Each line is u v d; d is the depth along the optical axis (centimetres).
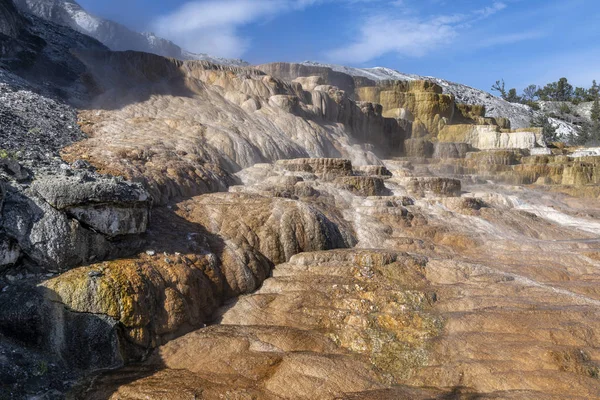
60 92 1339
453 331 690
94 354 595
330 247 955
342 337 677
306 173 1269
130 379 573
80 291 600
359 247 1009
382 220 1117
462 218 1216
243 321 723
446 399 557
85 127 1152
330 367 602
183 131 1274
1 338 578
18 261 617
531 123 4741
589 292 836
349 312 728
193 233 821
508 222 1236
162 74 1609
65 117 1159
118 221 686
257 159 1343
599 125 4731
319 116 1919
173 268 709
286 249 899
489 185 1859
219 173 1114
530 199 1689
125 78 1532
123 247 704
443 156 2381
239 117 1519
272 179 1177
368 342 665
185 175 1004
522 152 2425
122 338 612
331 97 2031
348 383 584
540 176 2091
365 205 1175
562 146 3031
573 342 657
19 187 632
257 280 827
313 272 855
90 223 661
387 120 2395
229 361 607
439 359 636
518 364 609
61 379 564
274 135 1502
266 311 739
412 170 1841
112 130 1181
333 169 1329
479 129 2670
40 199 633
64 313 595
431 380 602
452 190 1433
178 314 673
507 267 936
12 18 1433
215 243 828
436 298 775
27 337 587
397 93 2717
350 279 822
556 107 6059
